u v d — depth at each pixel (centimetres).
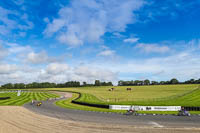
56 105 4834
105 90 12344
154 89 11631
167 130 1939
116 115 2992
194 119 2617
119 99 6831
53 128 2006
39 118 2631
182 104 4522
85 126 2108
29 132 1839
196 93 6975
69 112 3347
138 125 2170
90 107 4366
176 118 2712
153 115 3056
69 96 8794
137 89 12288
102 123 2278
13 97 7994
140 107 3800
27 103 5347
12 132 1831
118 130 1936
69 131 1881
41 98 7500
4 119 2536
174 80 19988
